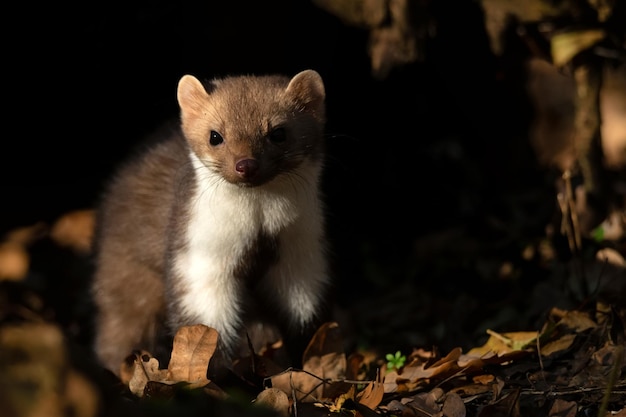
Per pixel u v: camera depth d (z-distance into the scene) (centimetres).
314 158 927
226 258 908
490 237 1306
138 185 1062
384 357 1040
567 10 1099
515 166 1465
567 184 1062
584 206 1168
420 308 1195
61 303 1383
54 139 1569
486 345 922
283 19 1455
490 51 1385
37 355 527
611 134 1628
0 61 1484
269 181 870
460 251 1299
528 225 1282
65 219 1491
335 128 1473
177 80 1505
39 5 1446
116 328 1094
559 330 910
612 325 884
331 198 1452
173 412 652
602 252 1052
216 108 909
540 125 1609
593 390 778
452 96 1459
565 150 1554
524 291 1123
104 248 1092
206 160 902
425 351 970
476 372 838
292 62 1476
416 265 1315
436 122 1504
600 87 1146
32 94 1524
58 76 1513
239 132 880
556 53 1099
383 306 1235
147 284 1053
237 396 762
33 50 1485
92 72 1511
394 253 1398
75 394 522
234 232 898
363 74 1465
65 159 1582
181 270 916
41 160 1578
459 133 1500
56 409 514
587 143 1159
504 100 1445
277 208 900
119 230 1068
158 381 753
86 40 1482
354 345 1130
